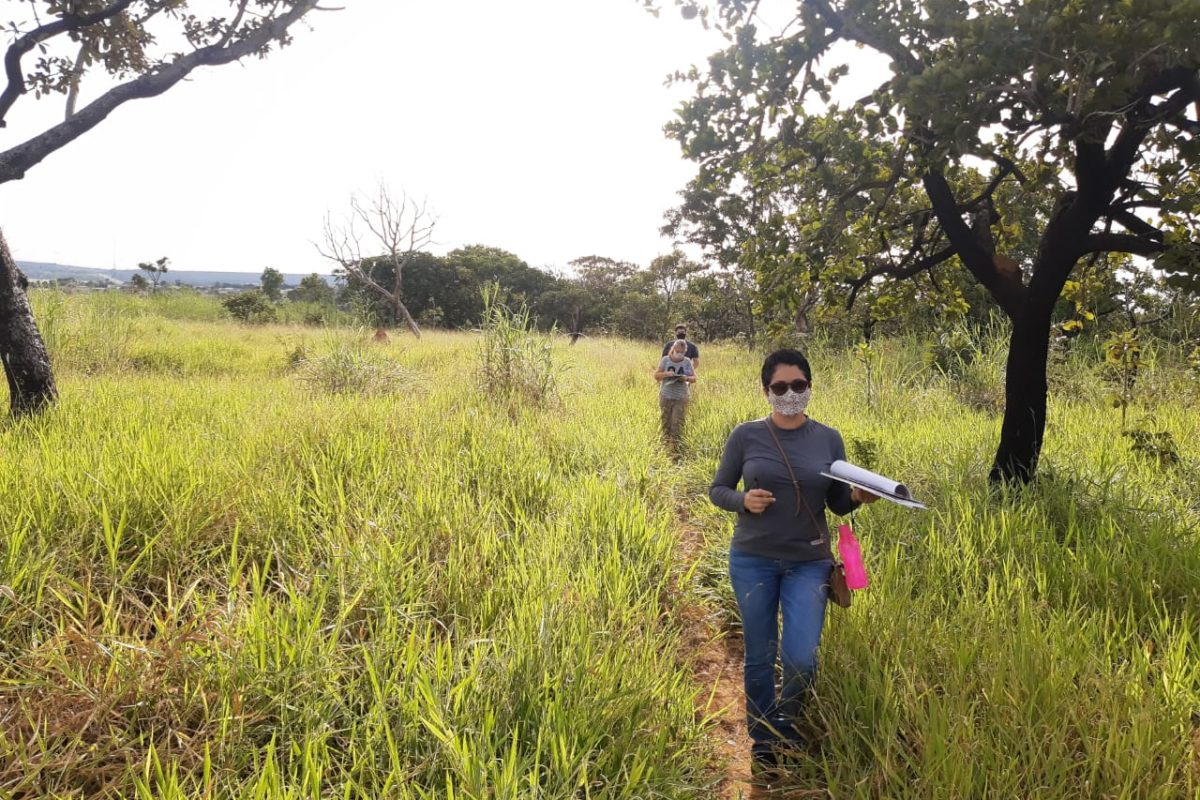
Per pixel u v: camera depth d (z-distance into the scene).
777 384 3.25
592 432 9.02
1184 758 2.69
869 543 5.16
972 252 5.99
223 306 29.36
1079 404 10.36
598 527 5.26
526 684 3.00
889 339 13.59
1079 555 4.61
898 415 10.41
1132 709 2.89
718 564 5.25
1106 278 6.78
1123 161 5.13
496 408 9.97
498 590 3.99
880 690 3.20
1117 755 2.65
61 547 3.79
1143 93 4.48
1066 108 4.26
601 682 3.10
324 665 3.01
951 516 5.38
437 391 11.05
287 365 13.88
